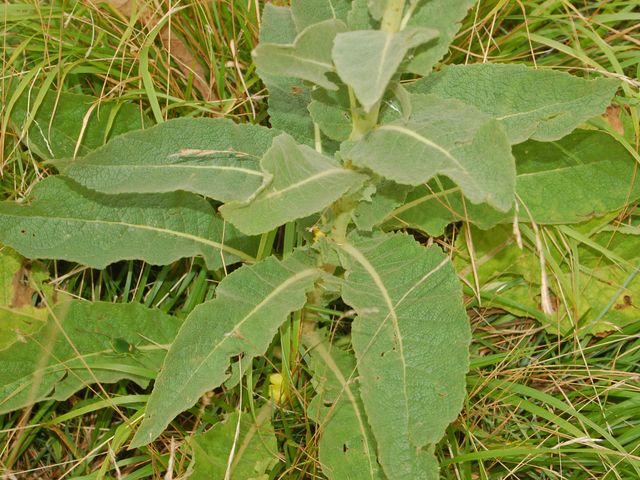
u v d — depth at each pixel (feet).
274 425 3.22
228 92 3.67
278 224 2.54
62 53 3.53
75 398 3.28
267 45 2.41
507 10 3.62
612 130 3.30
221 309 2.82
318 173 2.69
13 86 3.37
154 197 3.25
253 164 2.97
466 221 3.31
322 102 2.84
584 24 3.64
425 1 2.67
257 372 3.26
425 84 2.98
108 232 3.20
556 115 2.90
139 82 3.47
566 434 3.15
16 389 3.02
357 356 2.74
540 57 3.73
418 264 2.94
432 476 2.58
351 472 2.93
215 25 3.61
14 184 3.45
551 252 3.52
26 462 3.24
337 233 3.04
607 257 3.52
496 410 3.29
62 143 3.34
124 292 3.40
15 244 3.10
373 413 2.64
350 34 2.38
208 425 3.24
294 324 3.13
